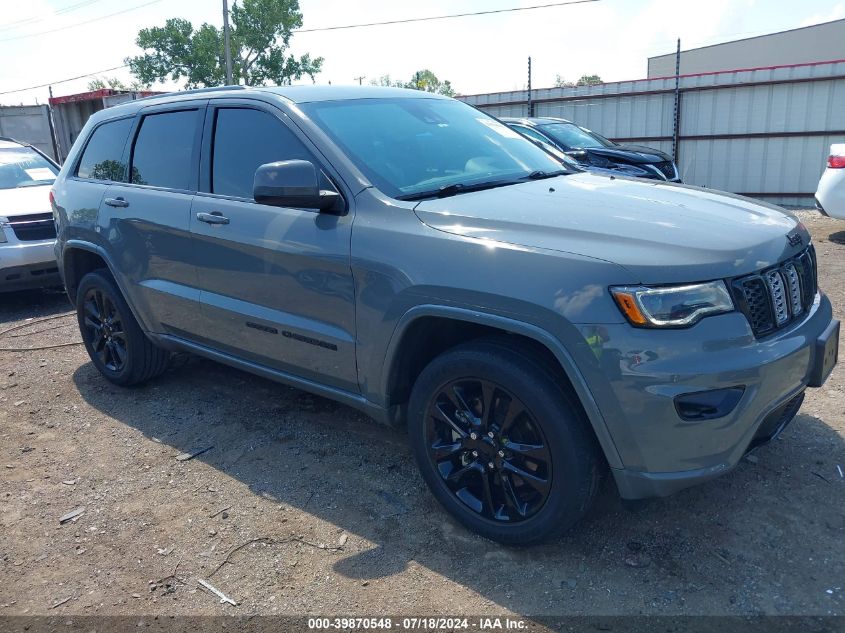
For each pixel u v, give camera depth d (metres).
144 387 4.96
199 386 4.92
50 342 6.20
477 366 2.82
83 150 4.99
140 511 3.42
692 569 2.78
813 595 2.60
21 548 3.17
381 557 2.97
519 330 2.64
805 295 2.98
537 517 2.80
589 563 2.85
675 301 2.46
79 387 5.06
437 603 2.68
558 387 2.67
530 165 3.85
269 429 4.19
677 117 14.77
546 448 2.71
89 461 3.94
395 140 3.58
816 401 4.10
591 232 2.69
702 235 2.67
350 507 3.34
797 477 3.33
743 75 13.83
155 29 43.94
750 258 2.62
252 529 3.21
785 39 44.28
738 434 2.53
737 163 14.40
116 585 2.89
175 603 2.77
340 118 3.59
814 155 13.52
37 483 3.73
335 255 3.19
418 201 3.13
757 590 2.64
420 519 3.21
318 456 3.84
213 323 3.94
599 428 2.56
